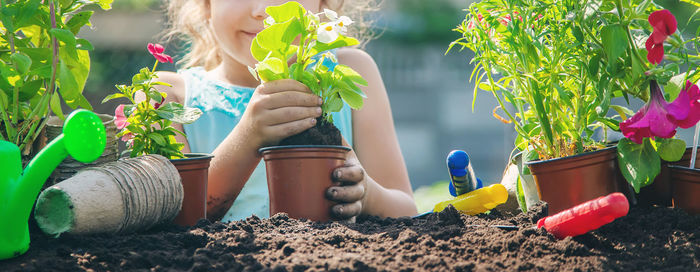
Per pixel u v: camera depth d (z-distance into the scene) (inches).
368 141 85.4
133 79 52.3
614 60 44.9
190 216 50.6
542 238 41.9
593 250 40.9
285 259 39.4
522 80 50.8
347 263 38.3
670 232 43.5
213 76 88.5
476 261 39.7
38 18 46.4
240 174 60.9
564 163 46.9
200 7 84.4
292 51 52.3
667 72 45.1
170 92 87.5
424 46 447.2
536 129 51.2
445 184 220.8
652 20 43.5
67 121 35.6
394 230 47.4
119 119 53.1
